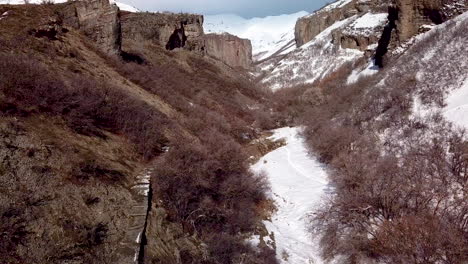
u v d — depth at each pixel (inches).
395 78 1053.2
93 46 981.8
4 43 664.4
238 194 668.7
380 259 538.9
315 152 994.7
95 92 650.2
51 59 725.3
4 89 506.0
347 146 882.8
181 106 1001.5
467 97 786.2
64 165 462.3
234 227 595.5
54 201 404.8
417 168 650.8
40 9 933.2
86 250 377.1
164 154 633.6
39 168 430.3
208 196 593.0
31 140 462.6
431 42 1080.2
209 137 808.9
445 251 486.3
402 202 582.2
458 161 637.3
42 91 544.7
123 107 681.6
